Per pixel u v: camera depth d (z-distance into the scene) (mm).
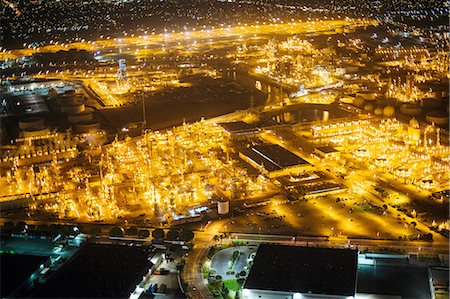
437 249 185500
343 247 186375
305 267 165375
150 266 173500
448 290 161125
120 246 182750
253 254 183250
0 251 190250
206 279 173875
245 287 156750
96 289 159750
